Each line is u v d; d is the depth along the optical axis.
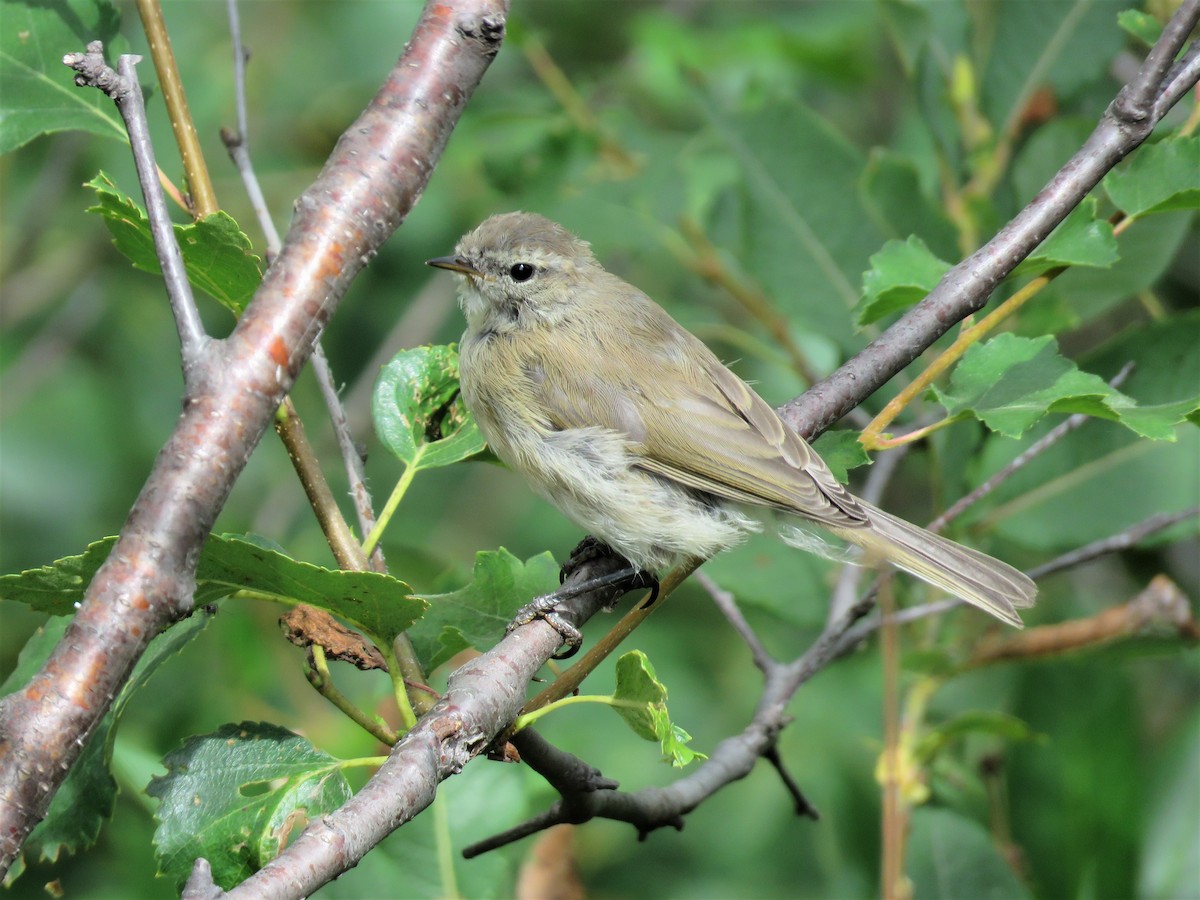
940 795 10.69
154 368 15.98
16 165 16.19
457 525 15.38
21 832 4.75
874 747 10.41
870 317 8.27
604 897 12.68
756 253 11.91
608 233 13.41
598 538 9.51
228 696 10.91
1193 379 10.27
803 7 17.34
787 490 8.84
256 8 15.41
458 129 15.05
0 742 4.77
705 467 9.18
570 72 16.67
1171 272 14.82
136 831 10.66
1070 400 7.05
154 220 5.59
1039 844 10.59
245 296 7.09
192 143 7.21
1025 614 12.73
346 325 15.71
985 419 7.12
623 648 13.48
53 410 15.43
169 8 15.18
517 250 9.93
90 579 5.92
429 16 6.27
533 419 9.42
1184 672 13.20
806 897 12.60
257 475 15.06
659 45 15.09
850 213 11.85
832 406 8.62
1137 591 13.84
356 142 5.99
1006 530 10.73
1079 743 10.73
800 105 11.93
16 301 16.09
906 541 8.85
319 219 5.79
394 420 7.91
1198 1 7.42
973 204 11.38
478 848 7.28
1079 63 11.64
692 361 9.71
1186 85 7.52
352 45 15.58
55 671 4.87
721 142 13.36
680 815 8.10
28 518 14.95
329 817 5.02
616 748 12.41
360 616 6.25
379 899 8.48
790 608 10.79
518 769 8.88
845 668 13.38
